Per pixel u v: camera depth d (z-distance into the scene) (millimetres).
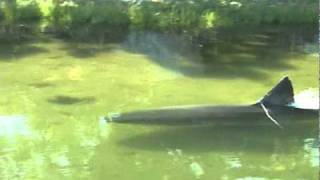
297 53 9672
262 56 9500
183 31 11211
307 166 5316
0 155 5445
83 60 8930
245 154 5590
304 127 6133
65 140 5828
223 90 7578
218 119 6219
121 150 5609
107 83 7758
